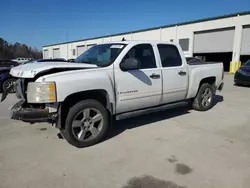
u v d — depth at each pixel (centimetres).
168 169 308
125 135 434
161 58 482
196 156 346
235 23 2097
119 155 350
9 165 318
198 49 2497
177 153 356
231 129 468
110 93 392
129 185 273
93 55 457
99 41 3806
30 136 427
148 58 459
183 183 277
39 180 282
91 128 384
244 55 2150
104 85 381
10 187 268
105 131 399
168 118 548
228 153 355
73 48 4572
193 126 488
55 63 398
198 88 587
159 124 501
